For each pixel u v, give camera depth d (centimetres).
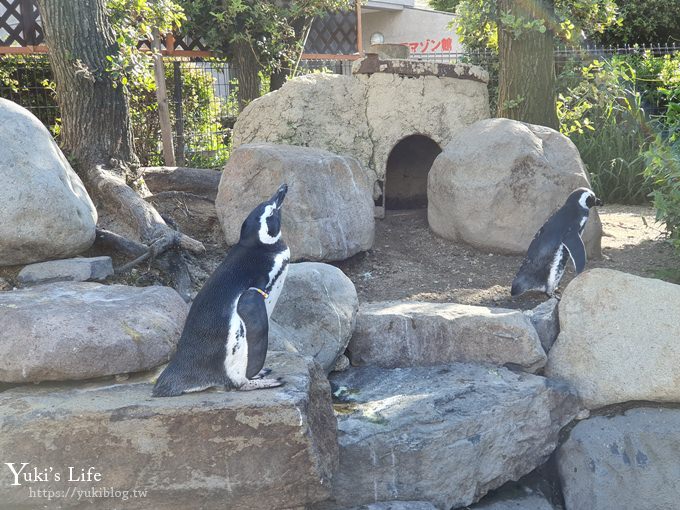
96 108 720
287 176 626
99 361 361
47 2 698
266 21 1080
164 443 326
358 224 664
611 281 501
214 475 330
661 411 466
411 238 743
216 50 1109
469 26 887
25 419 321
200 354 338
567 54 1084
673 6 1722
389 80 802
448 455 419
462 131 734
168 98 1140
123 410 325
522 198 671
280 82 1184
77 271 515
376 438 409
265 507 336
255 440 329
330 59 1298
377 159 797
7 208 489
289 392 339
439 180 712
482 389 459
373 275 650
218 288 341
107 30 732
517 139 680
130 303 411
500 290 611
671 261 669
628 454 452
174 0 1030
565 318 508
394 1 1986
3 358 353
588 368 485
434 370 493
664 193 704
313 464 336
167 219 686
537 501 452
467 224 686
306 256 623
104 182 681
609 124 1054
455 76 810
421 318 509
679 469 445
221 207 649
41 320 368
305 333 477
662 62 1242
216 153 1177
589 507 444
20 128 516
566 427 477
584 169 700
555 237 566
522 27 780
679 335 468
